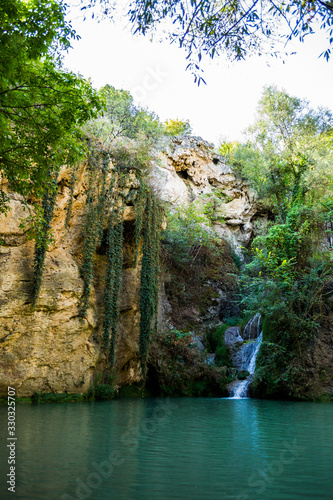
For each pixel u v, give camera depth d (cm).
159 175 2819
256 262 2331
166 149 3092
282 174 2658
